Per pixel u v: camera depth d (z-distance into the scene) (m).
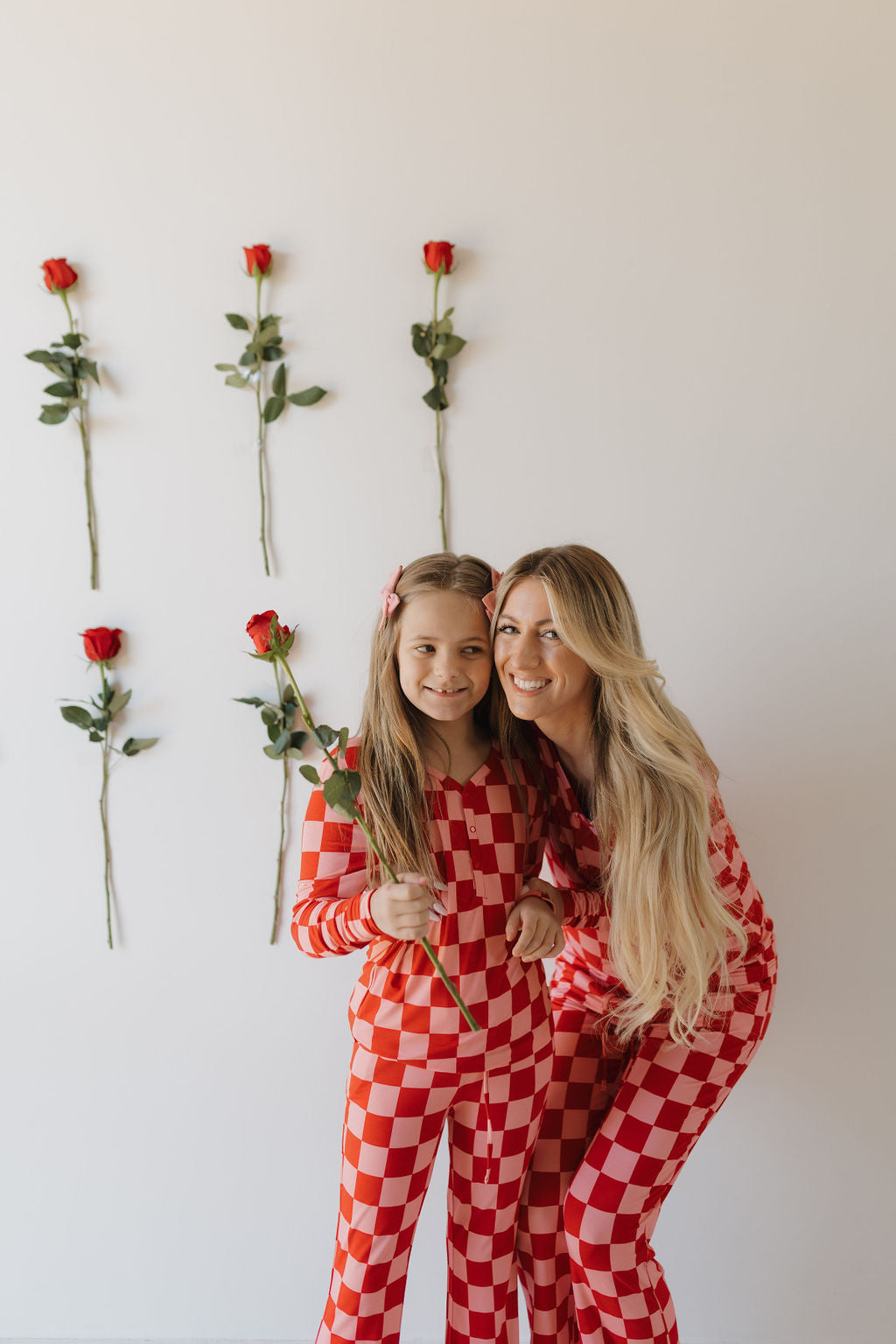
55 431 1.56
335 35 1.51
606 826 1.25
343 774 1.11
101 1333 1.63
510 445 1.54
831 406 1.54
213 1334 1.63
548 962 1.68
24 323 1.55
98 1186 1.62
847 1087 1.59
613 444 1.54
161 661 1.57
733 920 1.23
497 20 1.51
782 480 1.54
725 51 1.50
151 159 1.53
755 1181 1.61
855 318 1.53
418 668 1.16
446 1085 1.18
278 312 1.54
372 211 1.53
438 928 1.18
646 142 1.52
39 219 1.54
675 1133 1.27
